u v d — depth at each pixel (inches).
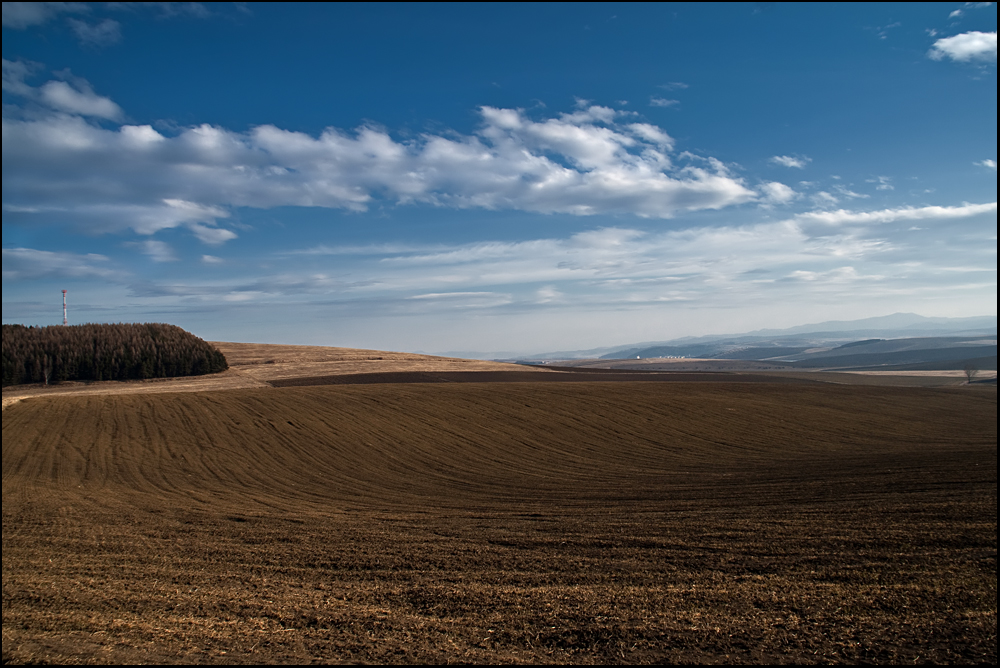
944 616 331.3
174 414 1624.0
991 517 543.5
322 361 3139.8
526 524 684.1
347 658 316.5
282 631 360.2
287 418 1596.9
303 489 1007.6
